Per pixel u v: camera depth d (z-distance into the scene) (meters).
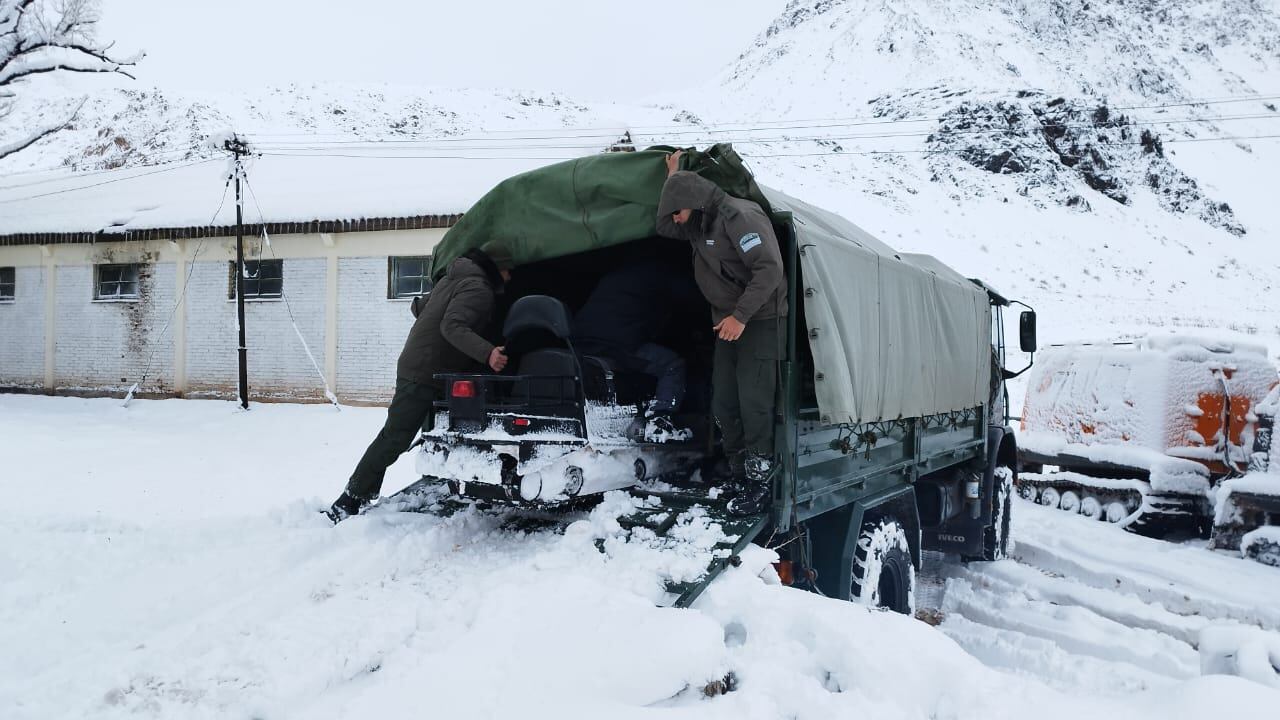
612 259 5.23
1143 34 193.00
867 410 4.62
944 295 6.20
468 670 2.85
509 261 4.82
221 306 16.16
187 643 3.15
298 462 9.69
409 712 2.64
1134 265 70.56
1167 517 8.81
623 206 4.48
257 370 15.78
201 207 16.25
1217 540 7.82
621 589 3.32
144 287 16.67
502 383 4.31
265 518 4.99
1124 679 4.68
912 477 5.68
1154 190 98.75
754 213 3.90
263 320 15.73
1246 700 2.96
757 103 132.88
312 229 15.09
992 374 7.86
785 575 4.25
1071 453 9.82
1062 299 54.06
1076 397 10.07
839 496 4.65
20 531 4.96
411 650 3.05
